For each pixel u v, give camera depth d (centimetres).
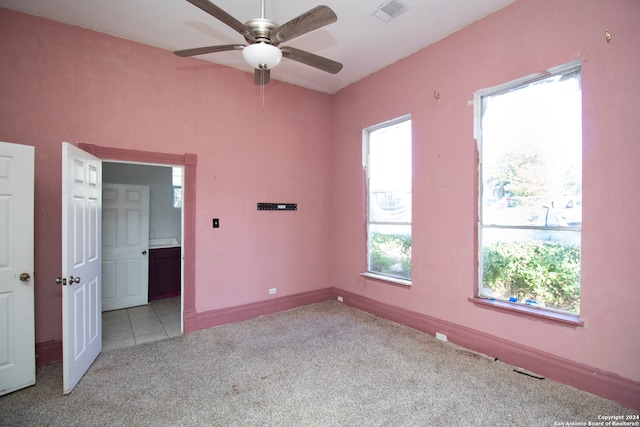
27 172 238
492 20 276
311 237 450
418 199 342
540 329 248
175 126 342
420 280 341
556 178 248
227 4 261
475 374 252
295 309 423
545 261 255
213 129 366
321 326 360
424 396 223
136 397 225
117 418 202
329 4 262
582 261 227
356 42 324
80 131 292
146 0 256
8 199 229
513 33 262
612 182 213
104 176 463
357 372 257
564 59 234
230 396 226
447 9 271
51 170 280
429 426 192
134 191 452
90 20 285
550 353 243
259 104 401
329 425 194
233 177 380
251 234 393
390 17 281
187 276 347
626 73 207
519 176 270
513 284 275
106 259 429
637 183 203
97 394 229
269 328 356
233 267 379
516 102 272
